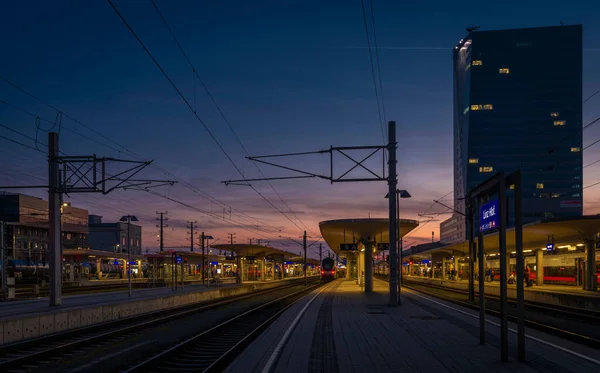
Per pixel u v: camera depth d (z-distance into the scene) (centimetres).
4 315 1853
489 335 1445
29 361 1230
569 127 16088
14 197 7412
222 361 1167
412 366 998
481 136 16200
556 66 16325
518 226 1021
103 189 2311
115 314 2250
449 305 2641
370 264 4184
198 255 6594
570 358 1064
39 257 6800
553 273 4912
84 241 9144
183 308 3028
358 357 1101
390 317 1997
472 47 16625
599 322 2050
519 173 1011
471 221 2784
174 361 1238
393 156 2512
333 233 4631
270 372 958
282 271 10762
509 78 16388
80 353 1369
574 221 3753
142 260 7112
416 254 10081
